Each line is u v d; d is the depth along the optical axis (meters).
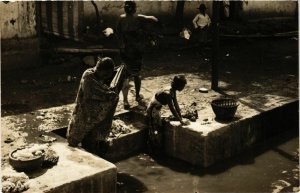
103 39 14.70
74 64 12.56
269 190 7.18
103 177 6.11
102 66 6.50
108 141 7.12
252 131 8.70
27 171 5.96
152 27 15.88
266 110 9.00
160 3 16.20
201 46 15.30
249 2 19.06
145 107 9.05
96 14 14.70
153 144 8.22
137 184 7.15
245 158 8.34
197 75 11.80
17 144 7.10
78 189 5.85
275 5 20.03
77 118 6.76
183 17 17.08
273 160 8.30
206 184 7.29
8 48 11.57
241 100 9.62
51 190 5.56
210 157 7.84
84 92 6.60
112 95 6.61
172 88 7.90
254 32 17.92
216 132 7.80
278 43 16.72
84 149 6.89
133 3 8.73
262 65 13.22
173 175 7.54
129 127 8.41
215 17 10.03
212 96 9.90
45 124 8.05
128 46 8.76
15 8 11.49
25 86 10.48
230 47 15.83
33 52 12.08
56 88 10.38
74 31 13.78
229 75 11.91
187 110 8.51
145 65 12.77
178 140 8.04
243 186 7.28
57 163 6.29
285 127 9.72
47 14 13.94
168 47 14.98
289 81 11.37
